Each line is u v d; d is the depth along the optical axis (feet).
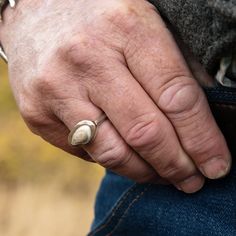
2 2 1.35
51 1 1.26
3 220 5.93
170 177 1.22
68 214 6.02
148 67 1.16
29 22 1.29
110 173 1.52
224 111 1.17
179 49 1.17
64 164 6.55
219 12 1.03
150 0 1.19
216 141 1.18
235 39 1.04
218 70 1.11
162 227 1.29
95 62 1.17
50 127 1.29
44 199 6.21
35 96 1.26
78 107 1.21
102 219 1.50
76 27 1.20
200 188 1.24
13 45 1.32
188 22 1.11
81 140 1.20
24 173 6.46
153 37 1.16
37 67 1.24
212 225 1.21
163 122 1.17
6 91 6.84
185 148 1.19
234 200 1.19
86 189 6.43
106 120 1.20
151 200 1.31
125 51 1.16
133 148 1.20
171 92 1.15
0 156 6.50
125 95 1.17
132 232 1.35
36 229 5.80
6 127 6.77
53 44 1.22
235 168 1.20
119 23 1.16
